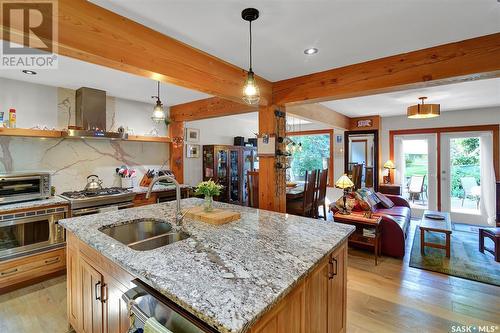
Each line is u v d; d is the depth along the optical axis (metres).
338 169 6.88
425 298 2.54
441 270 3.15
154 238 1.87
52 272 2.96
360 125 6.40
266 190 3.44
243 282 1.11
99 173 4.03
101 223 2.00
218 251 1.45
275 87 3.34
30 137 3.33
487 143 5.22
